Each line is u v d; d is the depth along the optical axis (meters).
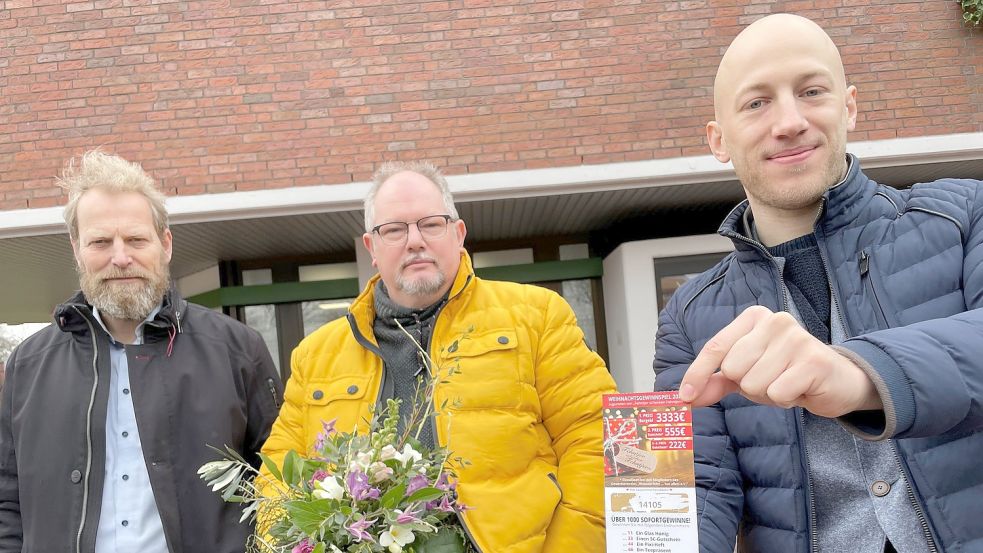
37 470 2.24
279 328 7.85
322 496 1.50
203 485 2.26
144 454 2.22
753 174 1.44
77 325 2.37
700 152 5.89
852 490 1.37
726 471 1.50
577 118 5.92
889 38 5.96
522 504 1.90
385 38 5.95
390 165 2.31
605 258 7.63
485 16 5.95
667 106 5.92
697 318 1.61
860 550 1.33
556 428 2.08
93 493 2.21
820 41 1.40
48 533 2.20
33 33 5.94
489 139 5.92
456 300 2.17
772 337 0.90
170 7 5.95
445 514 1.71
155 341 2.37
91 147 5.88
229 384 2.38
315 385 2.19
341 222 6.33
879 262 1.39
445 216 2.16
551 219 7.10
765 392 0.88
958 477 1.23
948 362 0.91
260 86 5.93
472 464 1.91
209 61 5.94
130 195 2.39
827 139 1.40
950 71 5.94
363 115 5.93
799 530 1.38
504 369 2.03
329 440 1.64
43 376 2.34
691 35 5.95
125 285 2.32
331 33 5.94
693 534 1.22
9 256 6.59
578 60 5.95
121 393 2.33
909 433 0.90
